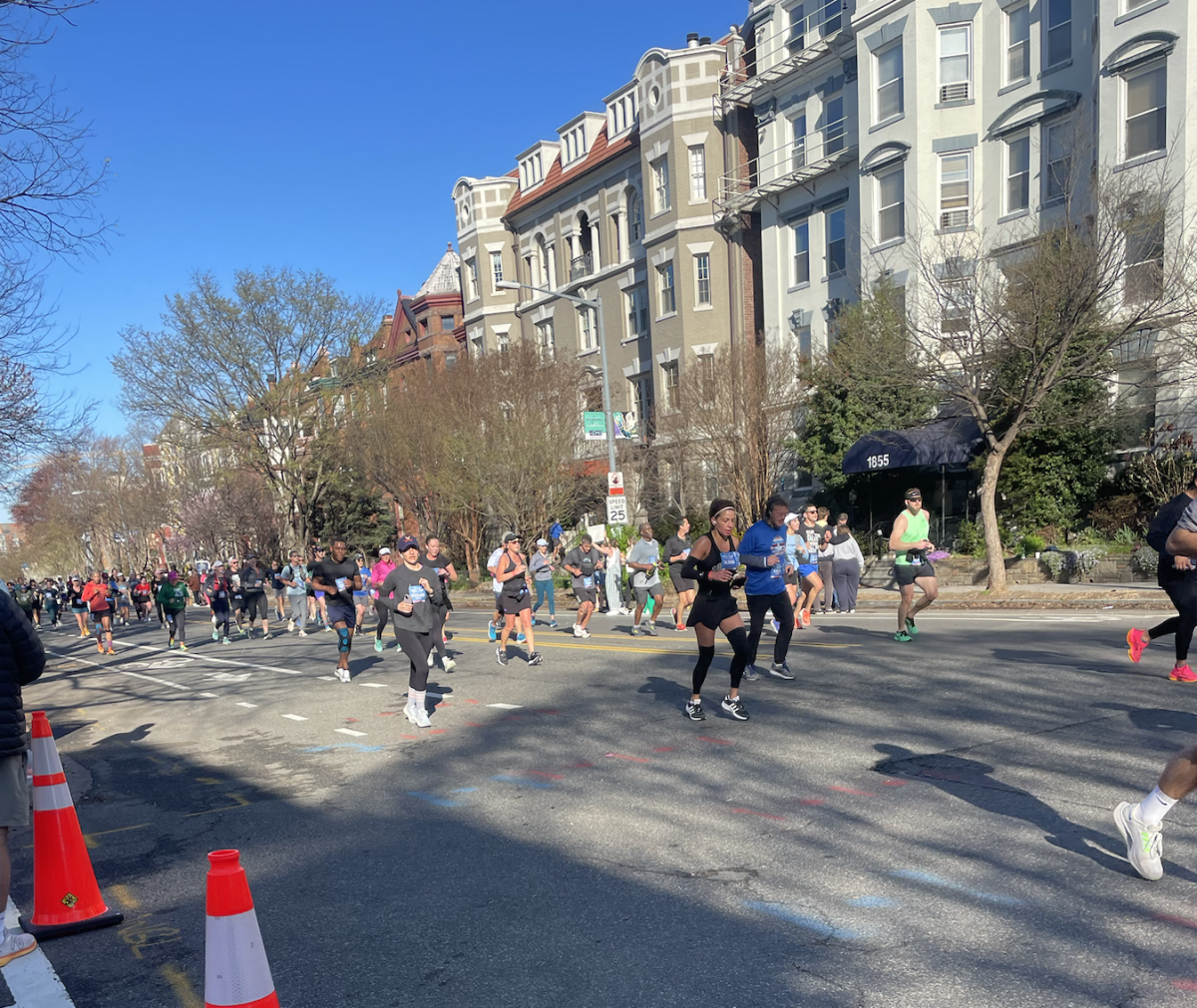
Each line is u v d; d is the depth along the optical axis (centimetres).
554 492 2914
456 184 4447
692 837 510
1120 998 313
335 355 3881
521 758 728
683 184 3206
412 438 3039
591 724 826
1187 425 1869
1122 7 1923
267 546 4662
